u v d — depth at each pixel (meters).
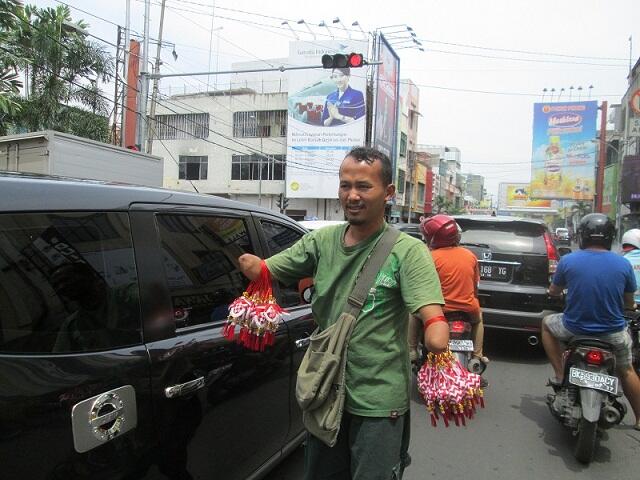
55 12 13.73
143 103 13.82
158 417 1.94
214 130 34.69
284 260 2.06
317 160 32.47
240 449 2.44
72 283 1.79
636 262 4.68
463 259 4.32
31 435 1.52
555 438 3.96
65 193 1.87
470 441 3.89
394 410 1.87
